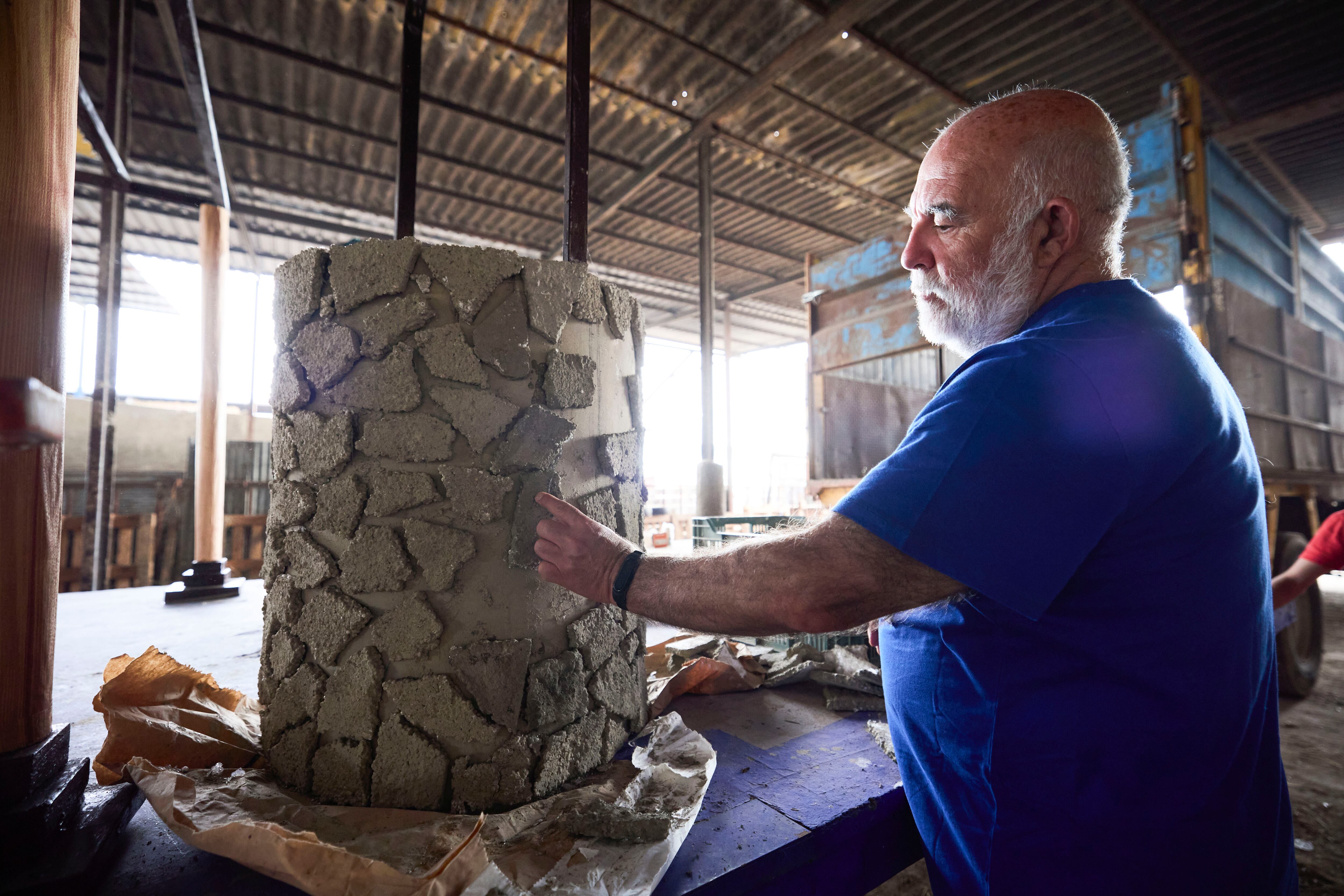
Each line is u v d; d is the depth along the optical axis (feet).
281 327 3.62
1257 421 10.67
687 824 3.13
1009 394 2.45
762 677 5.75
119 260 14.51
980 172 2.97
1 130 2.62
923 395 18.78
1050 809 2.62
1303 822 6.95
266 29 15.49
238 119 19.17
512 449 3.40
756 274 33.88
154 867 2.97
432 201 24.66
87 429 23.30
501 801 3.28
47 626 2.93
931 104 18.69
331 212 25.46
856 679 5.15
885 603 2.54
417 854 2.88
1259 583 2.77
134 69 16.78
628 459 4.12
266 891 2.80
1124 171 3.03
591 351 3.85
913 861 3.84
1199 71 16.71
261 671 3.71
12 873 2.64
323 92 17.99
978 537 2.32
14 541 2.80
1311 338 13.28
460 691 3.29
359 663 3.31
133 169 21.85
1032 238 2.97
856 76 17.46
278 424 3.65
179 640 7.83
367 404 3.34
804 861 3.22
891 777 3.89
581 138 5.40
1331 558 6.02
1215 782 2.58
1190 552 2.50
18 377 2.43
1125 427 2.39
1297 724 9.43
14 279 2.62
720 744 4.38
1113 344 2.55
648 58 16.56
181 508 22.49
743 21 15.29
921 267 3.30
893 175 23.20
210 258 11.82
